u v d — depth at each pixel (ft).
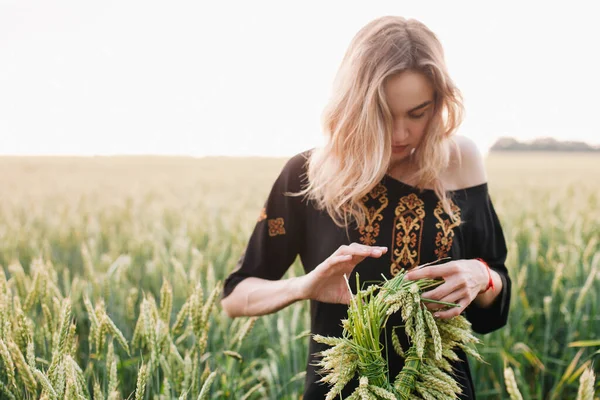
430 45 5.39
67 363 5.13
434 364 4.68
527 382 12.68
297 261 15.03
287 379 10.22
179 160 108.17
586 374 4.17
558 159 128.67
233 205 28.96
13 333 6.36
